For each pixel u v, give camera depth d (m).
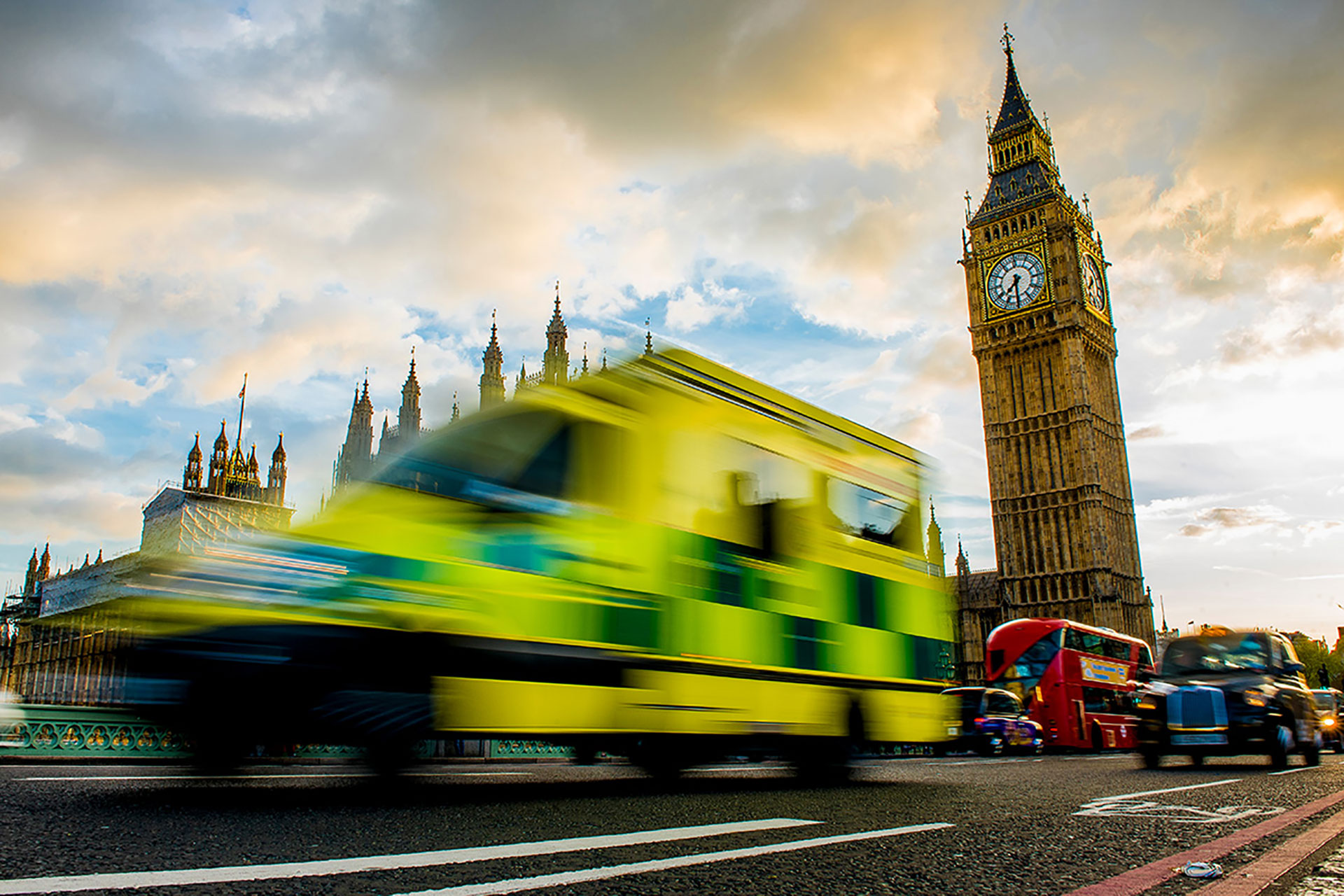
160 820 4.91
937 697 11.05
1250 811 6.70
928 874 3.96
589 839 4.57
